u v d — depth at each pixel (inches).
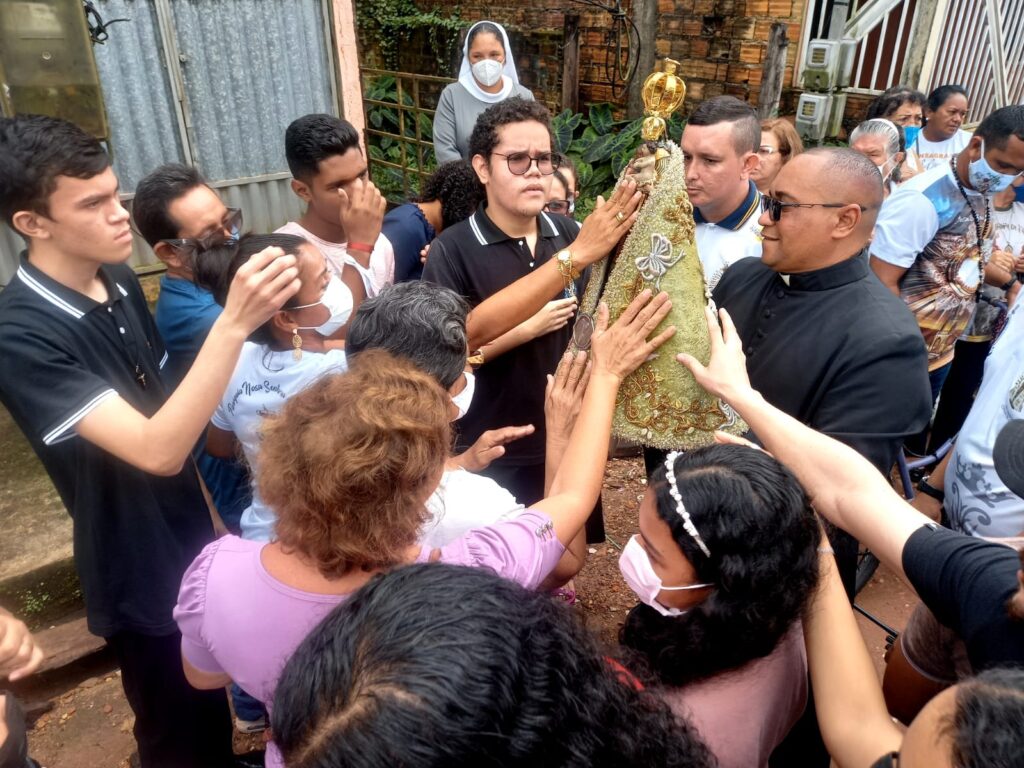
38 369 60.9
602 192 271.7
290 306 65.9
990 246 124.0
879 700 43.4
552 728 27.4
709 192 106.5
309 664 29.3
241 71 197.2
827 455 54.1
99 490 67.6
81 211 61.7
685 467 45.4
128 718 101.7
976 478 78.5
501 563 48.0
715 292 85.4
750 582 41.9
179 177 91.8
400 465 41.4
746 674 45.3
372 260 110.1
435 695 25.6
